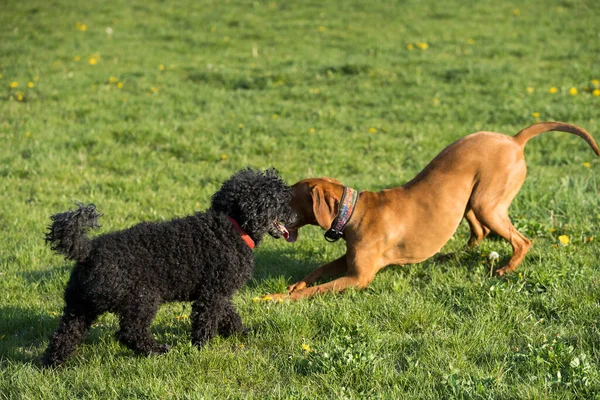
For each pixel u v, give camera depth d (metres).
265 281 5.98
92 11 20.34
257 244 4.79
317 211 5.77
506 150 6.00
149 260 4.36
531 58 15.39
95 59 15.80
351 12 20.50
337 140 10.66
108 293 4.21
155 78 14.38
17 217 7.64
